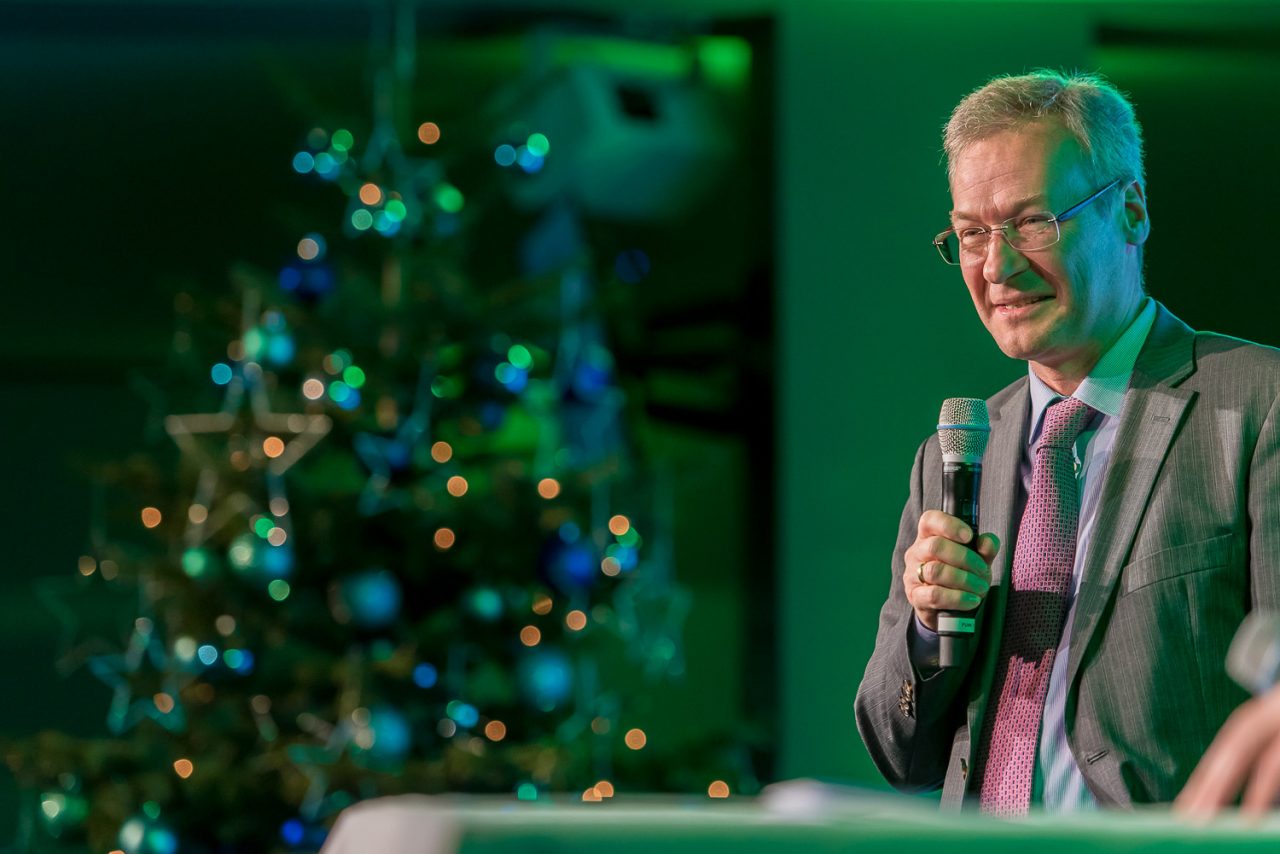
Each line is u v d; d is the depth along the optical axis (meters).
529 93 11.16
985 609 4.01
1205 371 3.97
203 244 14.59
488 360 8.80
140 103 13.66
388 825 1.81
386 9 12.28
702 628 13.27
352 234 9.02
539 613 8.77
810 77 11.80
